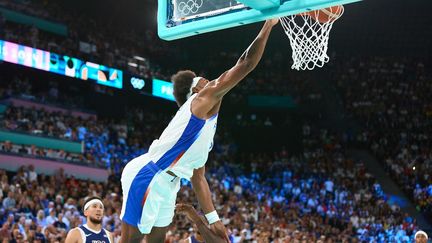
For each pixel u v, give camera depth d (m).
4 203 13.28
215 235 3.11
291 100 28.02
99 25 26.72
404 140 25.84
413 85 28.73
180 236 12.91
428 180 23.06
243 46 30.09
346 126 27.56
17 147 17.38
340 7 3.90
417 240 8.20
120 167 20.17
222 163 24.92
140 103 25.81
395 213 21.16
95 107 23.84
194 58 30.00
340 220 20.50
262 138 27.36
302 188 22.92
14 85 21.25
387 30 31.12
